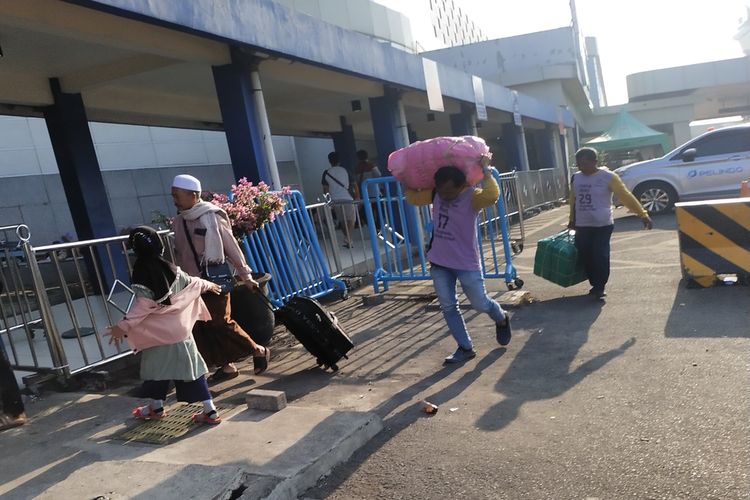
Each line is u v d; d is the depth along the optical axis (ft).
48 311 15.40
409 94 41.52
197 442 11.92
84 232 29.19
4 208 46.73
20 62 24.66
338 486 10.37
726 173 39.78
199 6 21.02
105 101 31.50
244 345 16.52
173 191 15.64
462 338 16.30
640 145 73.61
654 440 10.70
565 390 13.47
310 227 24.94
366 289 28.02
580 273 22.08
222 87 25.55
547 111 78.64
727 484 9.08
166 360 12.61
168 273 12.66
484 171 15.83
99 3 17.26
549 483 9.70
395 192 35.65
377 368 16.62
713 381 12.89
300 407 13.46
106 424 13.26
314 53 27.71
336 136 56.70
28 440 12.65
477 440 11.50
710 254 20.43
